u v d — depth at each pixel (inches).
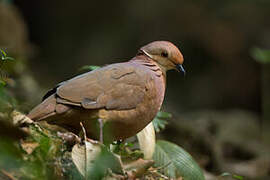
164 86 265.7
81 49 888.9
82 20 904.9
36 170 191.6
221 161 452.1
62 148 212.7
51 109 226.2
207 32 895.1
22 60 606.2
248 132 647.8
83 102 226.7
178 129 442.0
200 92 872.9
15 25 632.4
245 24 906.1
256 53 539.5
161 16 899.4
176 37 892.0
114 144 253.3
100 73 241.4
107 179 203.2
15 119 215.2
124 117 236.7
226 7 919.0
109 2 908.6
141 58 276.1
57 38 897.5
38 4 904.3
